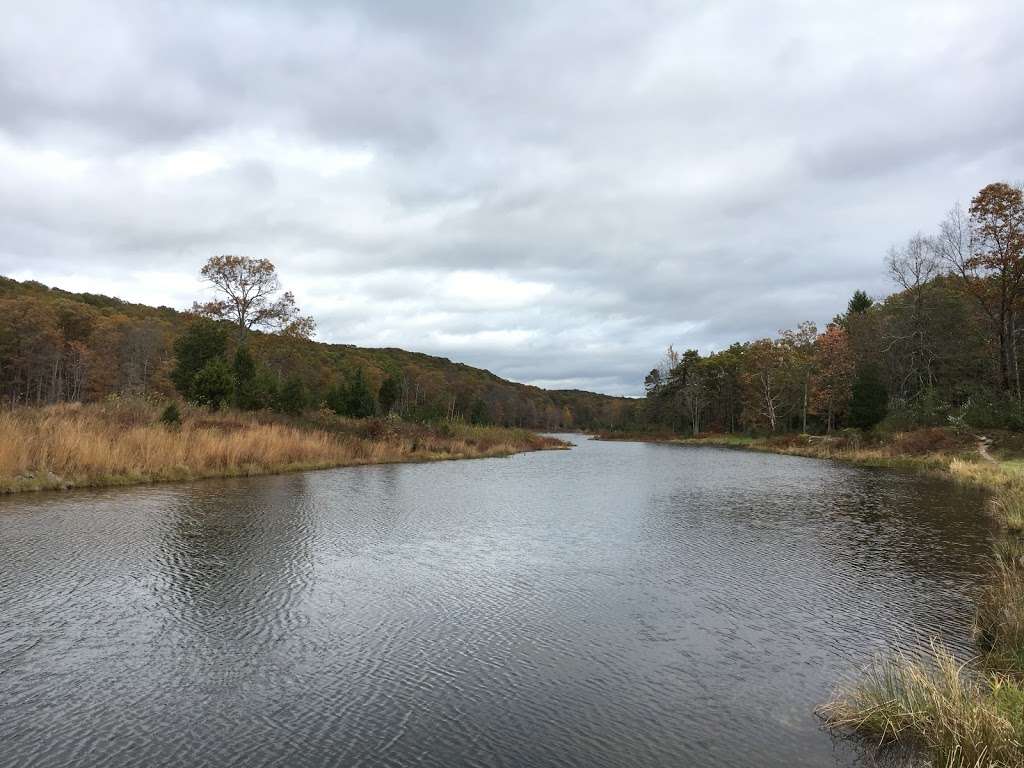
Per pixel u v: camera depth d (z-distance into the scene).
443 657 6.92
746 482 24.94
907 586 9.72
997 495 18.95
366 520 14.76
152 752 4.93
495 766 4.80
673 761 4.89
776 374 67.75
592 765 4.82
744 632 7.79
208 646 7.09
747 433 73.75
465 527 14.27
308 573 10.08
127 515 14.39
